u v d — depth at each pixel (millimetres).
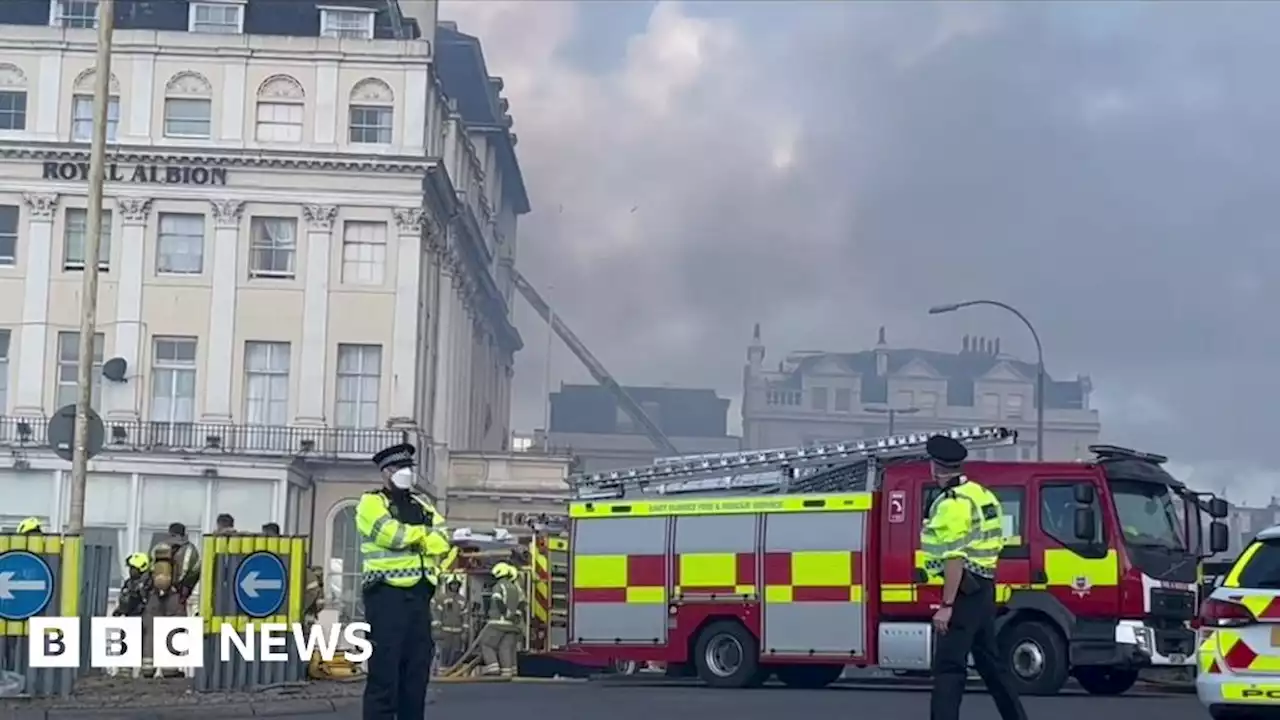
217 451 54781
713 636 24797
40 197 56938
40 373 56875
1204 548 23609
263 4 59594
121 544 53594
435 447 62938
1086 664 22453
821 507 24281
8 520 54000
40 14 59906
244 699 18438
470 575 30688
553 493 62812
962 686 13406
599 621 25594
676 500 25312
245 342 57281
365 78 57750
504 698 21328
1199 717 18375
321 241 57344
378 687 12750
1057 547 22672
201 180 57188
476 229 69250
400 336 57500
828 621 24078
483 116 79250
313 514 57031
